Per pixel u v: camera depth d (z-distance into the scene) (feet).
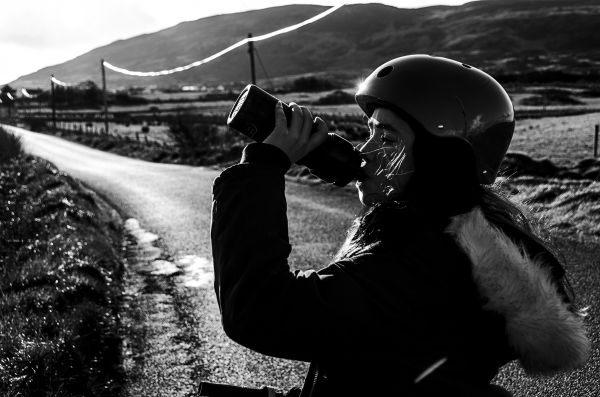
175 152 99.45
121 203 48.26
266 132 3.74
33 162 60.34
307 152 3.80
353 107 262.26
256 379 14.75
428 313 3.36
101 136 166.91
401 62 3.79
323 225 34.19
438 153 3.58
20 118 326.85
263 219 3.46
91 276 21.25
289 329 3.24
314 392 3.59
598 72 406.41
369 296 3.32
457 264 3.38
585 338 3.63
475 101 3.62
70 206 34.04
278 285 3.28
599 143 87.40
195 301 21.24
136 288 23.09
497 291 3.30
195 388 14.26
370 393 3.43
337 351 3.36
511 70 535.60
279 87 532.32
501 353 3.55
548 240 4.20
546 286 3.44
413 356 3.38
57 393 12.00
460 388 3.38
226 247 3.44
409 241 3.48
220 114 242.99
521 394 13.17
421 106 3.56
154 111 321.52
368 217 3.86
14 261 23.32
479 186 3.67
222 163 82.89
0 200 38.58
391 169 3.68
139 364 15.58
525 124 142.72
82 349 14.87
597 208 30.40
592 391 13.06
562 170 53.21
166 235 34.37
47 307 16.98
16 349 13.64
